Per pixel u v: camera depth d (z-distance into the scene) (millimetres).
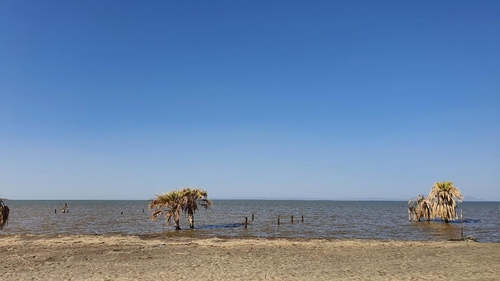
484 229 44469
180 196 40062
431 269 16250
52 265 17125
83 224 51375
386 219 64188
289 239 29438
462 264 17422
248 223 52688
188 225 48719
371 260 18547
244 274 15258
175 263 17656
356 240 28797
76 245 23891
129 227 46094
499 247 23312
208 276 14891
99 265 17156
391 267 16750
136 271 15859
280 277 14695
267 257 19344
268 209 116562
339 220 61312
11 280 14242
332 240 28500
